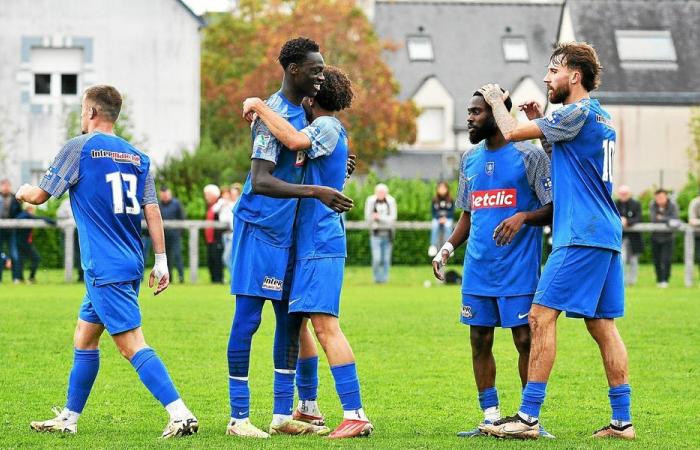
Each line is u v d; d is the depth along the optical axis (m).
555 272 25.17
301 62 25.55
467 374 36.84
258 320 26.11
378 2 193.88
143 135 116.56
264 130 25.20
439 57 188.38
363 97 151.00
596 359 40.34
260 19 177.12
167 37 124.12
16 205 78.50
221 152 111.19
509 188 26.45
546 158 26.19
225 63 178.75
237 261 25.95
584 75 25.39
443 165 180.00
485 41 190.38
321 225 25.77
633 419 28.98
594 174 25.23
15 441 24.50
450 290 73.44
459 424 28.11
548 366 25.25
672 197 80.50
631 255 79.00
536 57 189.25
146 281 77.25
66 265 78.31
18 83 122.31
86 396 26.20
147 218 26.12
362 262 94.38
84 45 123.06
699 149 141.75
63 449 23.36
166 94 124.25
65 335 45.97
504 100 26.36
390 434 26.33
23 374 35.91
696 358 40.81
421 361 39.75
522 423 25.12
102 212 25.39
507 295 26.44
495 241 26.48
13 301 61.12
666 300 64.62
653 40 155.75
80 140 25.53
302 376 27.34
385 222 80.06
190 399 31.77
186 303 60.41
